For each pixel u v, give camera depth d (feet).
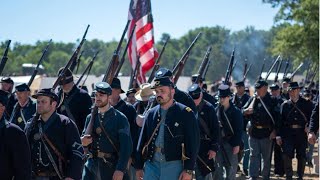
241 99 45.83
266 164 39.52
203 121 29.19
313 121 34.30
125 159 23.77
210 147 29.27
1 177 17.10
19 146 17.21
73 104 26.78
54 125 20.68
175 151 22.50
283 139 39.11
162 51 35.88
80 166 20.61
